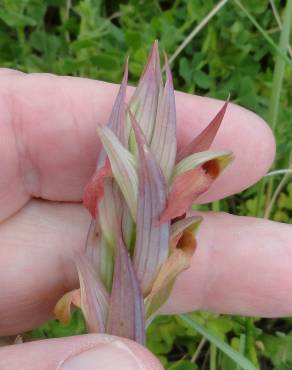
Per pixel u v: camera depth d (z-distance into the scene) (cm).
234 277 8
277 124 10
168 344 10
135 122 6
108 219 6
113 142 6
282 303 8
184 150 6
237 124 8
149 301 6
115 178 6
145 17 12
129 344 6
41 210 8
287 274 8
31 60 11
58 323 9
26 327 9
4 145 8
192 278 8
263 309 8
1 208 8
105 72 11
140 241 6
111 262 6
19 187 8
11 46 11
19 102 8
